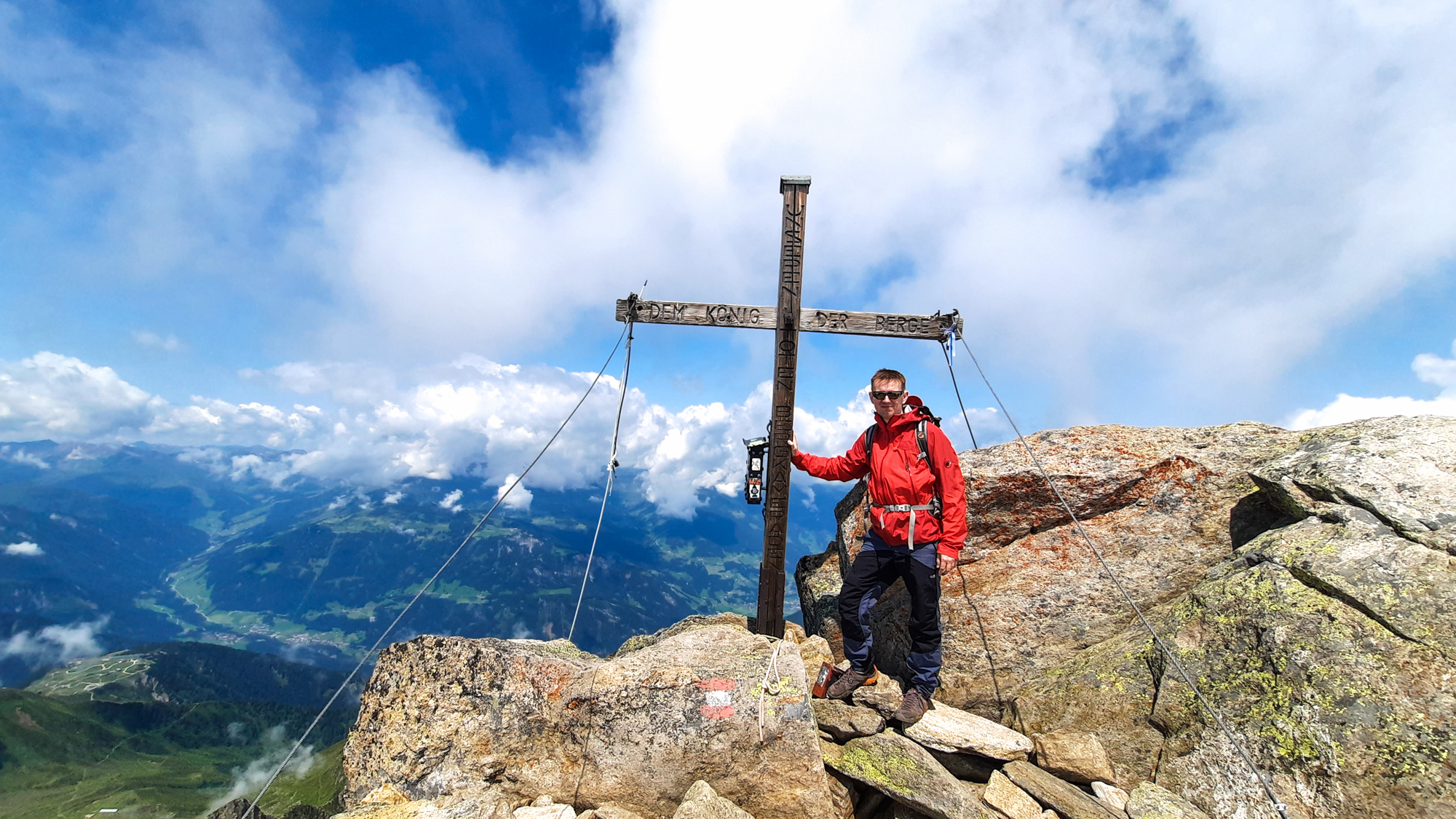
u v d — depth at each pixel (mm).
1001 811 5512
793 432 7973
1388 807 4617
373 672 6164
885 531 6441
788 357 7961
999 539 8211
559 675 6020
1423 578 5453
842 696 6688
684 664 6207
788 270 7812
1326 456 6695
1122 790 5891
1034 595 7883
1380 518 5996
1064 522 8078
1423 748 4672
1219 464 7789
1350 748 4926
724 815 5137
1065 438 8539
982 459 8445
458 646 6168
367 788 5602
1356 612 5551
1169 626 6625
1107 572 7562
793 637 8711
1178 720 5996
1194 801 5527
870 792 5961
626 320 8180
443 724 5770
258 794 4906
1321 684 5301
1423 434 6410
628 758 5652
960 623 7988
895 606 8125
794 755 5648
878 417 6871
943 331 8156
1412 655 5109
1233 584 6402
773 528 8133
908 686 7457
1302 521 6559
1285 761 5180
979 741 6180
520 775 5672
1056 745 6176
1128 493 7949
